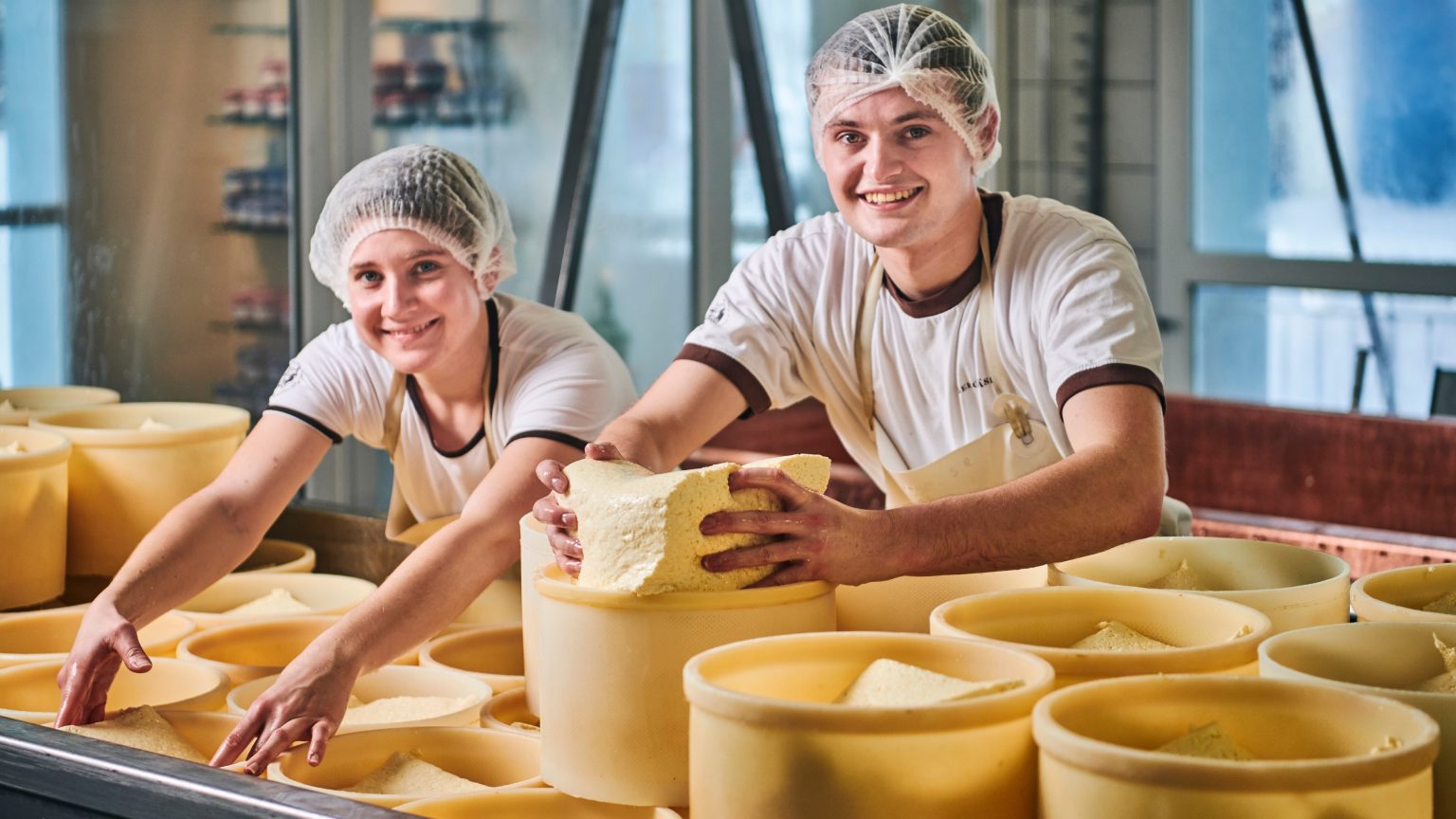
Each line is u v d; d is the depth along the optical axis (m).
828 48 1.46
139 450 1.96
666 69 5.64
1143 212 6.25
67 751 1.03
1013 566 1.20
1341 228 5.79
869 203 1.46
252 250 4.14
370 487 4.64
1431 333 5.64
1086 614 1.10
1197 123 6.05
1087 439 1.35
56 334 3.68
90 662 1.39
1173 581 1.28
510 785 1.10
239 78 4.08
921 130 1.44
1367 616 1.08
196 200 3.96
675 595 0.97
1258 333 6.05
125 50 3.77
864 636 0.95
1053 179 6.35
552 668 1.03
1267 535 2.17
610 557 0.99
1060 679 0.91
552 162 5.28
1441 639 0.99
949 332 1.56
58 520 1.90
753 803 0.82
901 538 1.10
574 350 1.76
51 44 3.62
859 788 0.80
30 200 3.61
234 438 2.08
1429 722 0.78
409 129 4.70
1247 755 0.82
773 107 5.72
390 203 1.64
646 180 5.63
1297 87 5.79
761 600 0.99
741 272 1.69
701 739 0.86
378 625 1.34
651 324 5.76
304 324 4.31
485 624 1.72
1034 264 1.50
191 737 1.29
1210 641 1.06
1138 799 0.74
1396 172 5.65
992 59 6.25
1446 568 1.17
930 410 1.63
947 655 0.94
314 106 4.32
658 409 1.59
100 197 3.74
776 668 0.93
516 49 5.07
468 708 1.29
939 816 0.81
